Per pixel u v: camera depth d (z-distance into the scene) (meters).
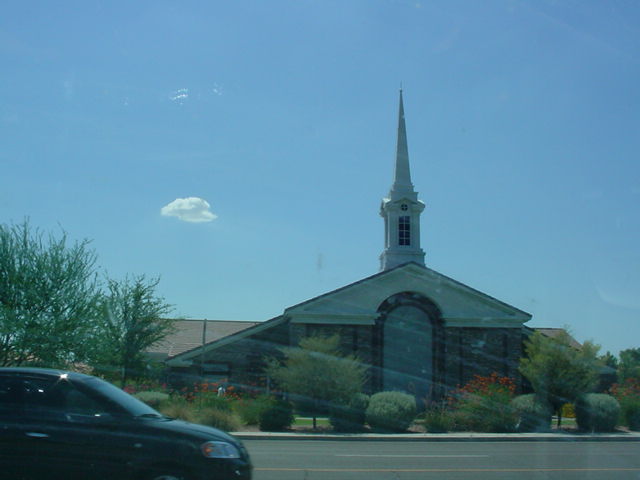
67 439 8.12
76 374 8.91
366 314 33.22
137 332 30.70
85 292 27.89
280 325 33.94
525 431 25.09
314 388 25.52
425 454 17.23
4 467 8.14
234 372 33.28
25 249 27.34
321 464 14.79
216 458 8.08
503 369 33.28
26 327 26.14
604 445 20.72
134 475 8.00
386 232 39.16
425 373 33.09
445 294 33.72
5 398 8.54
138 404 8.91
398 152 39.62
